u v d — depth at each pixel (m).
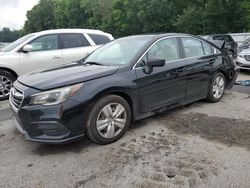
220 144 3.69
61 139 3.40
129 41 4.76
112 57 4.48
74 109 3.39
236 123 4.43
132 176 3.00
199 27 32.75
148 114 4.31
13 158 3.45
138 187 2.81
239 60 9.50
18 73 6.58
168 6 38.22
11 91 3.88
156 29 39.28
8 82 6.52
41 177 3.03
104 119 3.70
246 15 29.41
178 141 3.81
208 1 31.94
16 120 3.87
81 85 3.50
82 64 4.46
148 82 4.16
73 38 7.46
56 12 67.88
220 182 2.86
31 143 3.86
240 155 3.39
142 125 4.41
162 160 3.31
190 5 34.69
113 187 2.82
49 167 3.22
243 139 3.84
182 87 4.77
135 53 4.25
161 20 38.69
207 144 3.70
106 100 3.66
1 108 5.77
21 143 3.87
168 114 4.93
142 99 4.13
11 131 4.33
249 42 11.27
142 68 4.12
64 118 3.34
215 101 5.63
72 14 62.00
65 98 3.36
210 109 5.20
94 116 3.58
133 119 4.12
